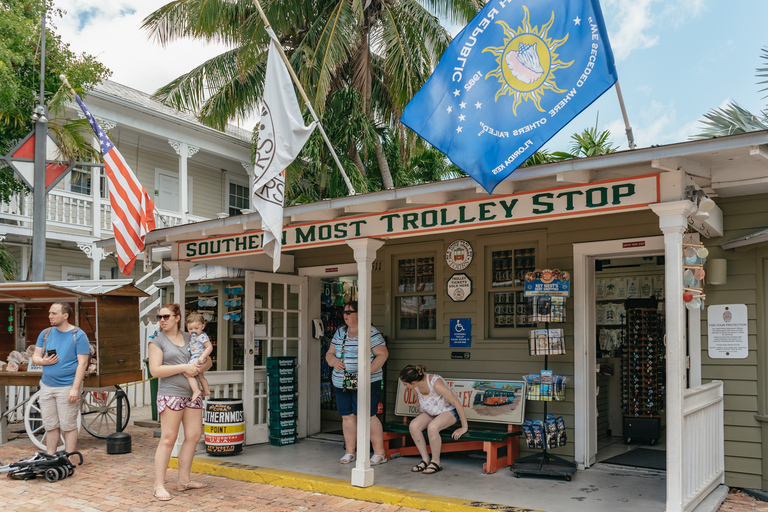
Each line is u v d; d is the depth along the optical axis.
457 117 5.08
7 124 10.78
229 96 15.18
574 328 6.86
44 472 6.42
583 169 4.65
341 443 8.32
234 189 20.19
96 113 14.83
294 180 15.22
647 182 4.77
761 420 5.71
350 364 7.01
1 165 11.09
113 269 17.06
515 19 5.05
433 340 7.93
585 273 6.88
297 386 8.72
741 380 5.88
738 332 5.92
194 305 11.15
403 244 8.24
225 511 5.39
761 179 4.87
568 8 4.91
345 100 14.84
